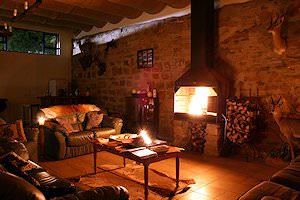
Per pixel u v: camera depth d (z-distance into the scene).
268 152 4.23
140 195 2.88
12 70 7.26
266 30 4.20
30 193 1.37
